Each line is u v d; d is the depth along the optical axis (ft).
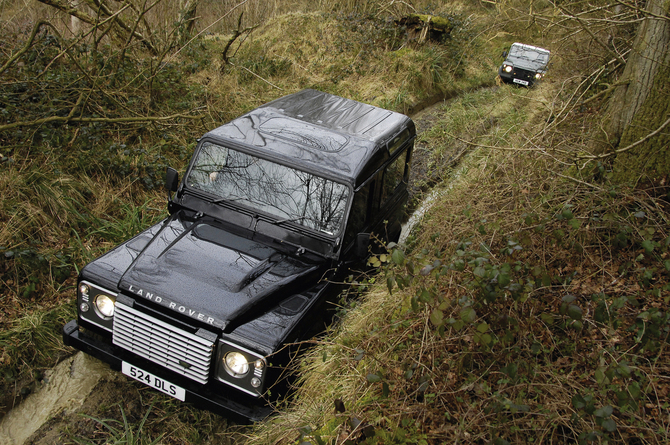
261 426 10.92
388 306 13.46
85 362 13.85
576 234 14.03
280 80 35.40
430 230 16.87
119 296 11.25
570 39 24.41
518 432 9.95
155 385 11.51
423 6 50.06
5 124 20.86
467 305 10.18
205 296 11.13
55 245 17.15
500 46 50.49
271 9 48.65
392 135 16.47
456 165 27.66
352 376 11.97
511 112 33.40
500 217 15.12
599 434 8.89
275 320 11.30
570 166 16.43
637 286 12.78
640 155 14.70
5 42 26.11
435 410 10.65
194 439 11.95
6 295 15.21
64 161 20.12
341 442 10.25
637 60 14.94
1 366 13.05
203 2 50.31
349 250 13.69
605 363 9.99
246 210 13.64
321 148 14.28
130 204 19.85
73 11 27.84
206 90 28.71
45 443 11.56
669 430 9.60
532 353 11.57
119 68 26.32
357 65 38.63
